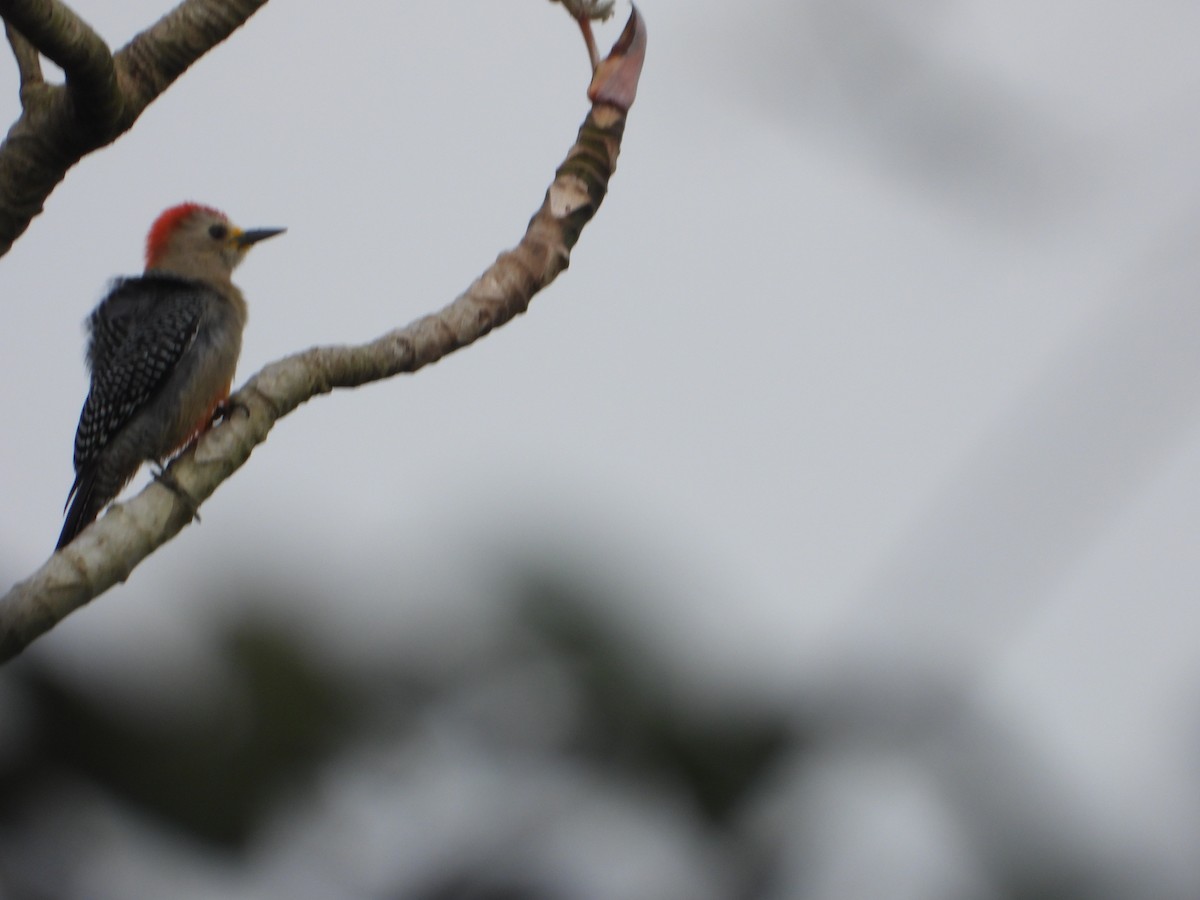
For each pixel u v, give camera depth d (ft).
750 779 16.01
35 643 15.69
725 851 15.67
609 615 16.52
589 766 16.01
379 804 15.96
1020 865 16.10
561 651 16.40
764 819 15.90
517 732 16.24
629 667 16.28
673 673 16.42
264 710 15.79
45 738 15.33
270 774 15.66
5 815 15.15
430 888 15.58
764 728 16.25
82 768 15.37
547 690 16.33
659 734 16.02
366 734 16.05
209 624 16.06
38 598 22.65
